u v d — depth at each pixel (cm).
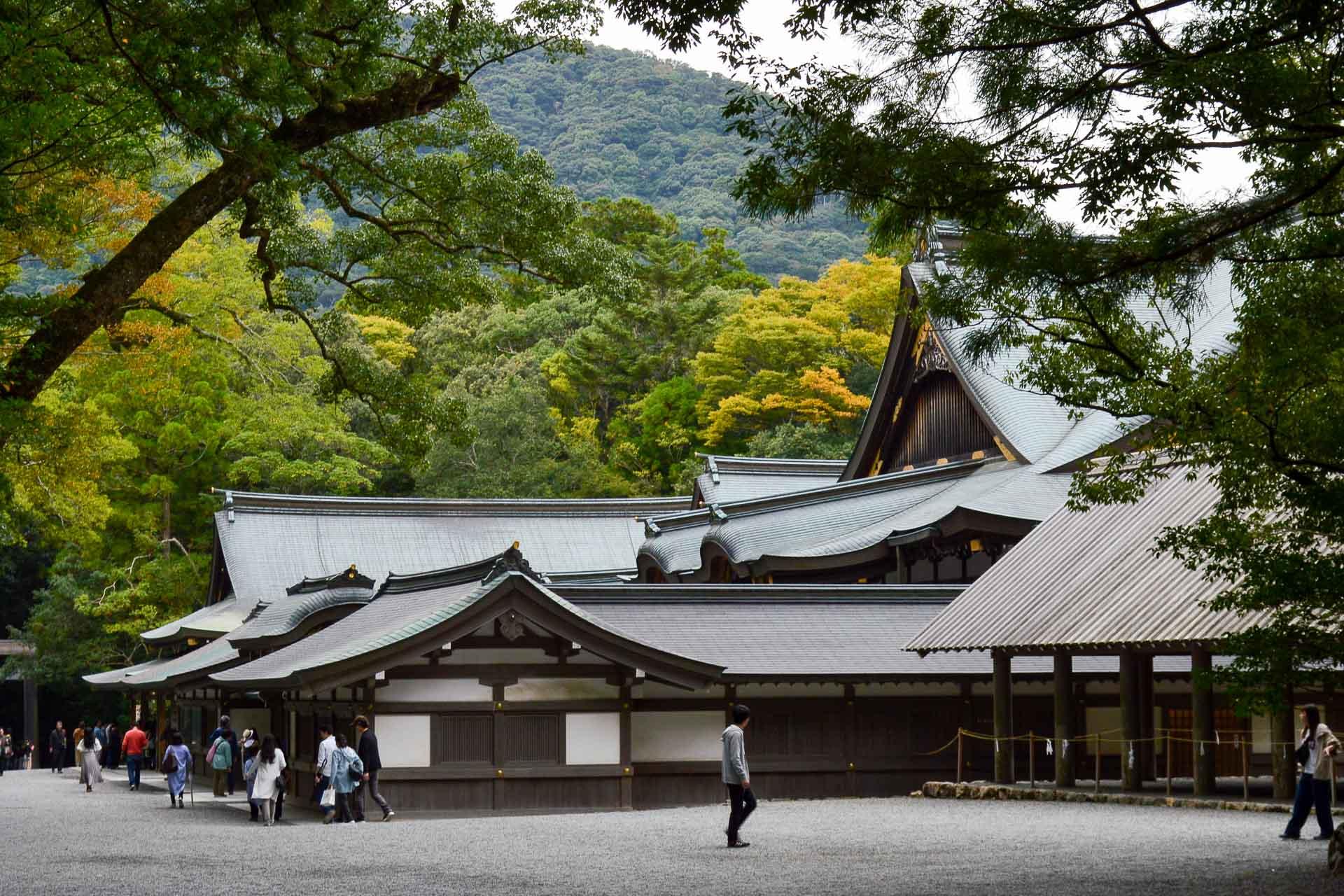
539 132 16350
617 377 8131
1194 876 1364
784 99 1044
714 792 2822
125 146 1748
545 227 2341
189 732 4766
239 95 1664
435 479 7456
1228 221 1070
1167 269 1098
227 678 3103
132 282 1670
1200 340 3762
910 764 2966
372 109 1875
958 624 2569
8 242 2388
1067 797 2372
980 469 4062
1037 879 1359
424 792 2550
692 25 1017
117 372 3791
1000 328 1158
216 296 4656
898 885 1339
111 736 6238
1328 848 1425
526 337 8962
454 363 8756
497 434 7419
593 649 2623
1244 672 1291
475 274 2389
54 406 3325
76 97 1549
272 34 1608
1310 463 1170
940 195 1035
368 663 2488
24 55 1410
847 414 6988
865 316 7406
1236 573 1309
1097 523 2616
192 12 1475
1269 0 936
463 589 2770
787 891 1315
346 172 2278
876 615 3203
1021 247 1075
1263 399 1183
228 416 6144
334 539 5609
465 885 1434
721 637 3006
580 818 2403
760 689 2888
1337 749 1647
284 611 3778
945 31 998
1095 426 3838
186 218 1700
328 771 2417
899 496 4116
